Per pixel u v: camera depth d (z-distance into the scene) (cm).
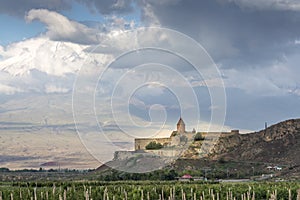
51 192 5050
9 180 7200
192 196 4909
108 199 4578
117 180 7538
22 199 4812
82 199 4791
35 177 7675
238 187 5666
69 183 6425
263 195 5362
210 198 4978
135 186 5647
